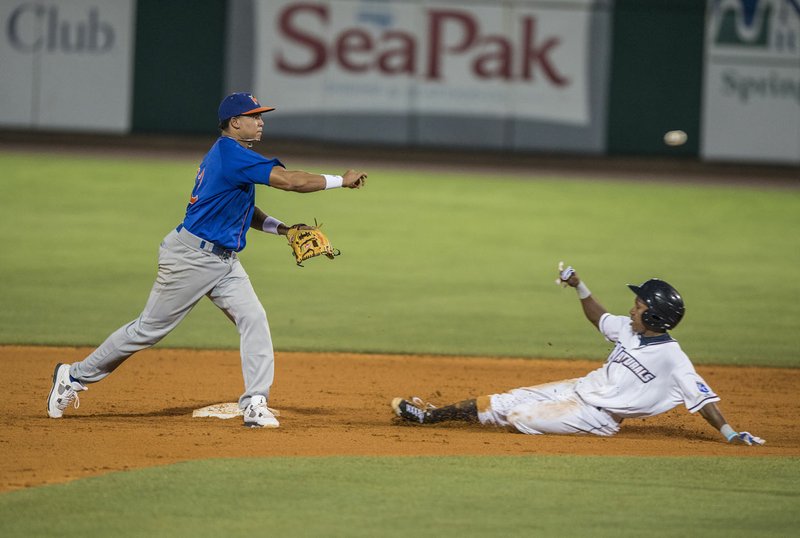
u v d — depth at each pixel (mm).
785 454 26578
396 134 102000
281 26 100000
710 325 48469
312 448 25750
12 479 22500
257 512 20891
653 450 26594
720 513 21594
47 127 99562
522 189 88562
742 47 101875
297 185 26047
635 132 103000
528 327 46969
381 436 27375
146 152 97000
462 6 100750
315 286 54156
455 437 27469
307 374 37188
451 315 48906
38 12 98250
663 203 84875
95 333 42375
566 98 102312
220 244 26734
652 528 20656
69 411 29938
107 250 60562
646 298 26875
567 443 27031
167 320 27375
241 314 27438
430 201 81500
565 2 101188
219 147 26500
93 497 21500
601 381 27844
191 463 23969
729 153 103062
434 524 20516
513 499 22125
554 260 63469
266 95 100562
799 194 91375
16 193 76062
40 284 51719
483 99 101938
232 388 34344
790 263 65312
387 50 100875
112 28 99312
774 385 37656
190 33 99812
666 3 101562
